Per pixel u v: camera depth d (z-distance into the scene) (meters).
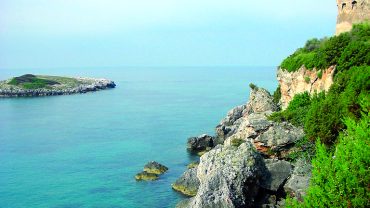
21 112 174.12
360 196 24.91
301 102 76.19
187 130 127.19
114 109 183.25
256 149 63.84
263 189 57.00
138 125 137.75
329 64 72.94
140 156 94.44
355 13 91.44
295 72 85.19
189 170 71.31
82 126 137.12
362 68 60.84
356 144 27.20
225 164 58.31
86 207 63.41
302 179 54.72
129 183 74.25
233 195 52.97
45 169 84.69
